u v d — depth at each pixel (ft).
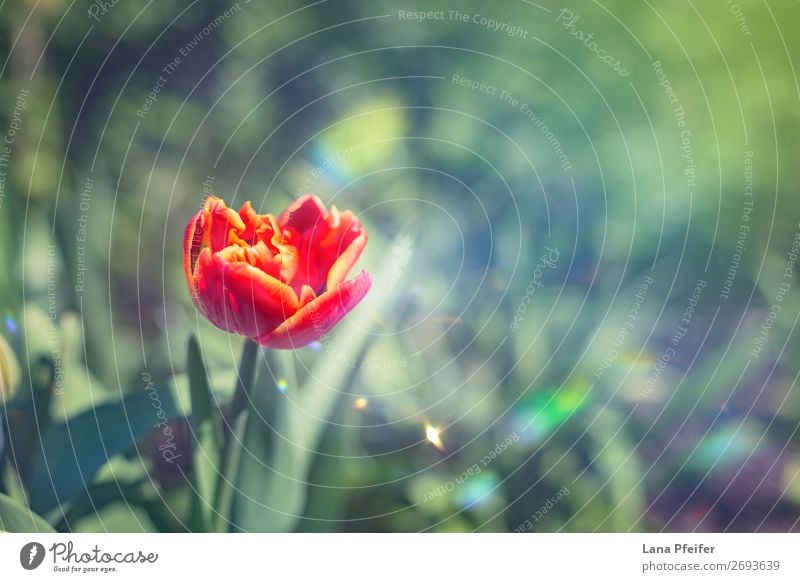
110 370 2.72
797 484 2.86
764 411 2.98
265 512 2.55
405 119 3.78
